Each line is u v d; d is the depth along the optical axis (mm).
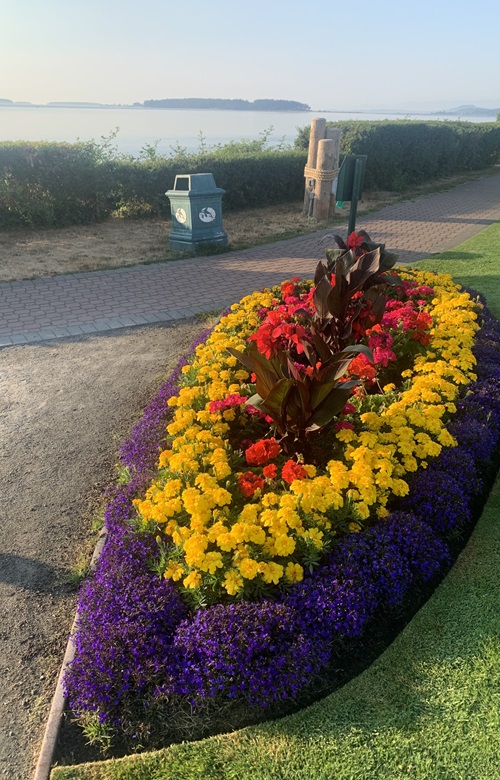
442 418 3812
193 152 16750
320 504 2777
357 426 3631
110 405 4836
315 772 1999
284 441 3443
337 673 2404
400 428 3371
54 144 11680
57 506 3609
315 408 3264
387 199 15172
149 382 5234
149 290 7977
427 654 2391
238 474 3131
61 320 6836
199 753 2113
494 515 3186
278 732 2150
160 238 11047
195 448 3324
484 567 2812
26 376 5402
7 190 11047
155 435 3797
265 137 17188
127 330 6539
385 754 2035
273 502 2838
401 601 2650
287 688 2217
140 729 2209
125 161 12609
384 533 2732
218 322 5902
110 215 12797
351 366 3848
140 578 2596
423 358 4355
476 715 2127
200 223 9977
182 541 2682
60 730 2277
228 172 13180
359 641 2531
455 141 18953
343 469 3016
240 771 2035
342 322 4410
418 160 17297
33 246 10359
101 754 2201
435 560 2715
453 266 8312
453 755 2008
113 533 2945
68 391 5094
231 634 2283
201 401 3998
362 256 4387
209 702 2250
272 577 2469
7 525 3453
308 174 12594
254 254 10023
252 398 3355
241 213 13562
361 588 2482
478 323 5422
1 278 8516
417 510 2963
